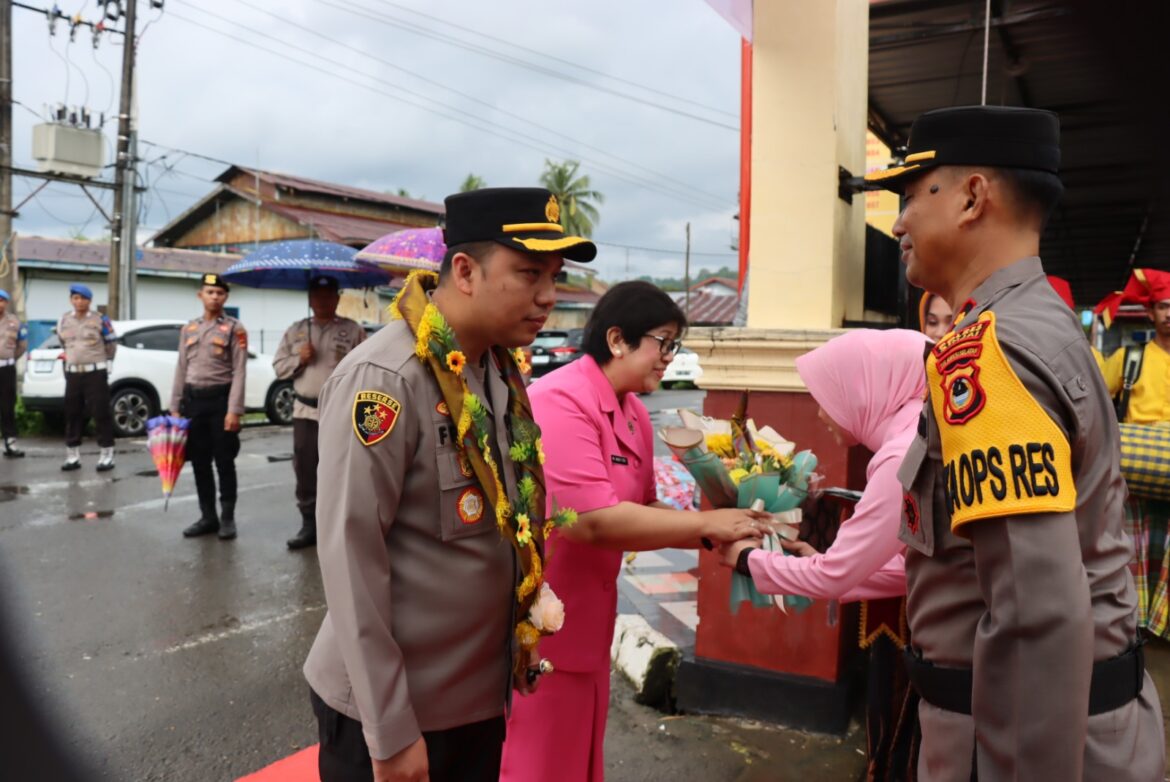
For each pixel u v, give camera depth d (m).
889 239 4.08
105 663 3.77
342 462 1.42
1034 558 1.12
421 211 30.55
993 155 1.34
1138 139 6.15
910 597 1.42
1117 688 1.26
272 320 22.20
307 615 4.44
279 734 3.15
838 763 2.81
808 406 2.93
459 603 1.54
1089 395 1.21
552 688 2.04
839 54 3.00
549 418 2.03
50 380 10.51
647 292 2.12
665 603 4.56
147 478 8.11
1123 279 13.19
